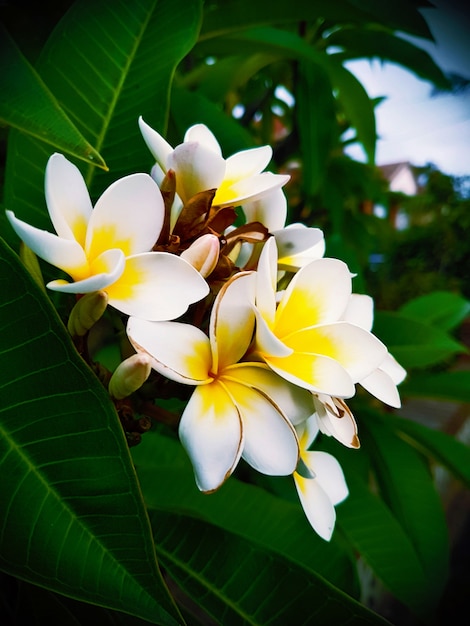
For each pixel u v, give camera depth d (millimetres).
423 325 455
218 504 328
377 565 381
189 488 333
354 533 389
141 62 285
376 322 459
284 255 223
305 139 533
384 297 2619
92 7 287
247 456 172
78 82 279
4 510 170
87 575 169
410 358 449
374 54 533
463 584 1143
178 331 180
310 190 538
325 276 203
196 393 175
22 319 165
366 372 188
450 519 1290
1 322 165
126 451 172
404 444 478
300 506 332
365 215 975
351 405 491
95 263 178
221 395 179
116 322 207
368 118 534
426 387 494
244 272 185
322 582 241
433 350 446
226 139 363
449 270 2535
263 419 178
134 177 184
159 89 277
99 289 165
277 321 196
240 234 214
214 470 165
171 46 284
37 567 168
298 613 238
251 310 185
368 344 190
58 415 170
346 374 176
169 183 204
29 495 172
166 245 203
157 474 335
